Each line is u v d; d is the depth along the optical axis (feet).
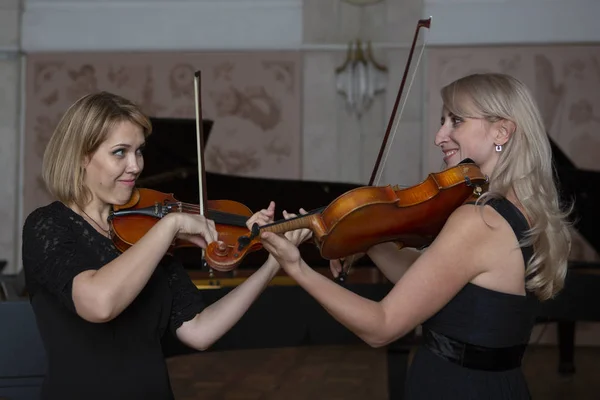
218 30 26.91
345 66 26.30
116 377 6.09
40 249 5.92
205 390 17.39
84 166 6.38
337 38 26.48
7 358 8.21
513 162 6.08
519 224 5.93
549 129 25.17
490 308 5.86
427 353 6.18
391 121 7.66
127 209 6.87
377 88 26.16
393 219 5.90
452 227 5.85
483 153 6.25
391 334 5.70
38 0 27.20
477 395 5.88
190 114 26.91
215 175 14.07
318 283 5.69
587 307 13.55
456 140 6.34
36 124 27.20
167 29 27.02
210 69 26.89
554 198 6.15
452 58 25.68
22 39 27.20
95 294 5.48
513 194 6.15
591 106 24.98
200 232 5.90
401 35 26.00
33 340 8.26
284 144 26.76
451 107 6.31
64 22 27.14
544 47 25.22
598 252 17.61
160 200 7.47
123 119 6.34
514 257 5.87
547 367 20.52
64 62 27.14
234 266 5.62
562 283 6.22
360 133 26.40
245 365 20.58
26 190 27.14
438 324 6.08
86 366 6.03
